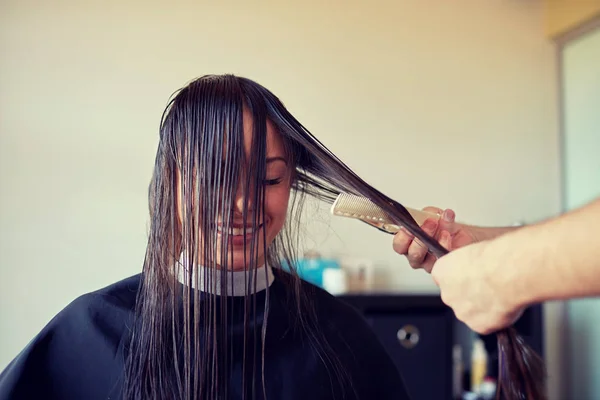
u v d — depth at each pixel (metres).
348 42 1.71
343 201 0.59
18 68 1.45
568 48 1.93
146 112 1.53
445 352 1.43
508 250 0.45
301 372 0.66
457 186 1.82
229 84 0.63
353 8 1.72
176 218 0.63
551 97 1.94
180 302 0.63
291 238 0.75
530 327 1.53
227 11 1.60
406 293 1.52
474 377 1.67
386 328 1.40
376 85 1.74
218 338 0.62
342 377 0.69
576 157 1.90
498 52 1.89
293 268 0.74
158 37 1.55
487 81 1.87
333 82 1.70
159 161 0.64
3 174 1.43
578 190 1.90
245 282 0.61
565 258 0.41
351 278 1.65
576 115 1.90
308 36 1.68
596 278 0.41
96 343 0.63
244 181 0.59
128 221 1.50
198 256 0.60
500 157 1.87
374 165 1.73
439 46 1.82
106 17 1.51
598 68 1.80
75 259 1.47
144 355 0.61
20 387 0.60
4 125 1.44
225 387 0.61
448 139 1.81
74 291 1.46
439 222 0.68
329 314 0.75
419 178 1.77
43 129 1.46
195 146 0.60
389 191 1.74
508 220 1.86
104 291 0.67
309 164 0.65
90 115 1.49
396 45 1.77
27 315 1.43
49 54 1.47
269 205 0.62
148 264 0.64
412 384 1.40
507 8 1.91
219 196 0.59
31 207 1.45
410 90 1.77
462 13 1.85
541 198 1.91
